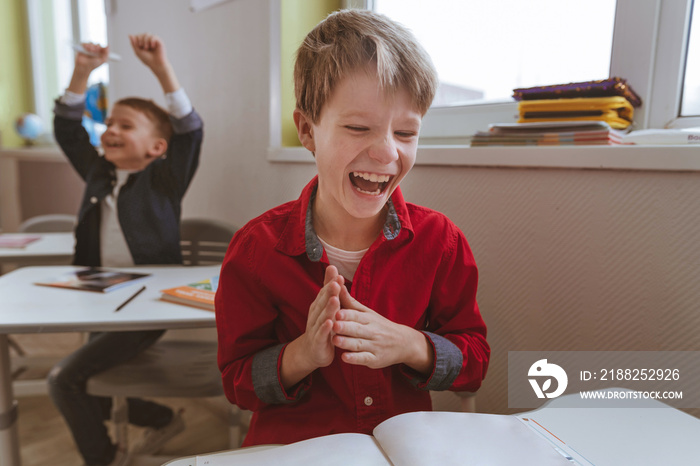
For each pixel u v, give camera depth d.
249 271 0.70
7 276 1.22
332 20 0.60
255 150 1.62
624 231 0.86
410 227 0.70
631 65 1.04
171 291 1.04
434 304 0.75
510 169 1.00
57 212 2.87
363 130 0.55
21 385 1.79
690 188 0.79
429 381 0.65
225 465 0.46
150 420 1.53
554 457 0.45
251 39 1.58
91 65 1.58
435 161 1.11
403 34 0.57
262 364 0.65
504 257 1.03
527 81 1.22
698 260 0.79
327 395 0.69
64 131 1.61
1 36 2.92
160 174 1.54
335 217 0.67
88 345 1.23
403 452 0.46
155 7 1.99
